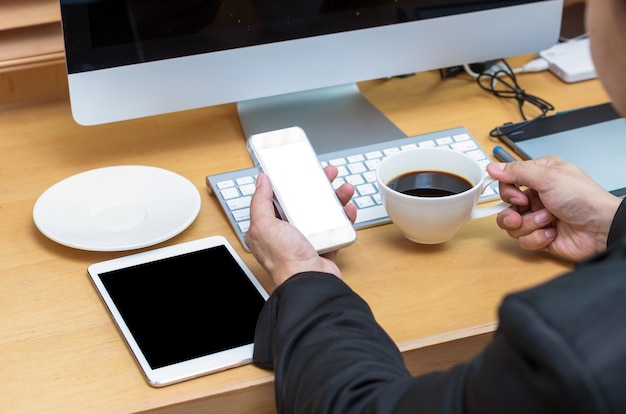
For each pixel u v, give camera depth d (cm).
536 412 44
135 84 97
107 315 80
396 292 83
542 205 89
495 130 109
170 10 94
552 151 102
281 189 83
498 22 111
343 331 65
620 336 42
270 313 71
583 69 121
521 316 43
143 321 77
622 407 41
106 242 86
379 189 86
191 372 72
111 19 92
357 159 100
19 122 112
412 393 54
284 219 82
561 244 87
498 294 83
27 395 71
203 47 97
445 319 79
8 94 115
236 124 113
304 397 61
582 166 99
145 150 107
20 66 111
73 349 76
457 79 123
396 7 104
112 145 108
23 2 109
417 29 107
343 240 81
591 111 111
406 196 82
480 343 79
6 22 108
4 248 89
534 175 86
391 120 112
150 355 74
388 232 92
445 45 110
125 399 71
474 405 47
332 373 60
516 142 104
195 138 109
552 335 42
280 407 64
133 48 95
